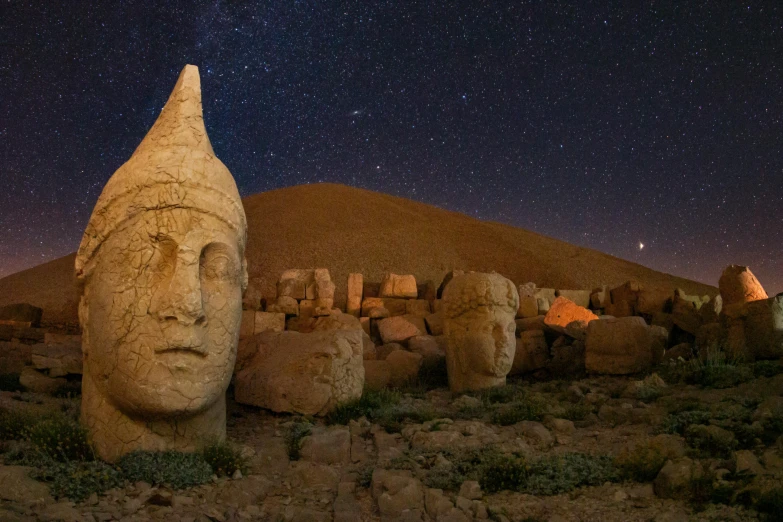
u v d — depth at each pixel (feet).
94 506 16.06
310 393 27.61
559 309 47.50
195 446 20.29
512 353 33.01
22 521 14.23
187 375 19.30
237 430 25.52
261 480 18.88
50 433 19.40
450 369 33.65
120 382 19.13
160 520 15.64
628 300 53.52
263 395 28.25
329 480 19.61
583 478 18.49
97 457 19.62
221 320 20.16
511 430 24.32
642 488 17.65
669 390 28.73
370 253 92.99
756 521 14.80
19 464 17.93
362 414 27.53
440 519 16.12
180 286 19.10
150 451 19.31
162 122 21.71
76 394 29.58
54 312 68.64
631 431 23.50
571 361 37.78
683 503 16.46
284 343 31.35
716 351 32.19
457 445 22.00
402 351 37.58
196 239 19.69
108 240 19.92
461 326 33.22
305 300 46.91
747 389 26.89
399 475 18.52
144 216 19.71
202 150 21.27
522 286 54.24
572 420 25.82
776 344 31.65
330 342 29.17
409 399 30.89
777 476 16.46
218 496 17.66
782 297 32.55
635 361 33.73
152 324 19.11
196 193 20.16
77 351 31.78
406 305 50.96
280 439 23.95
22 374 30.58
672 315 44.14
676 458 18.78
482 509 16.62
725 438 19.85
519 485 18.30
